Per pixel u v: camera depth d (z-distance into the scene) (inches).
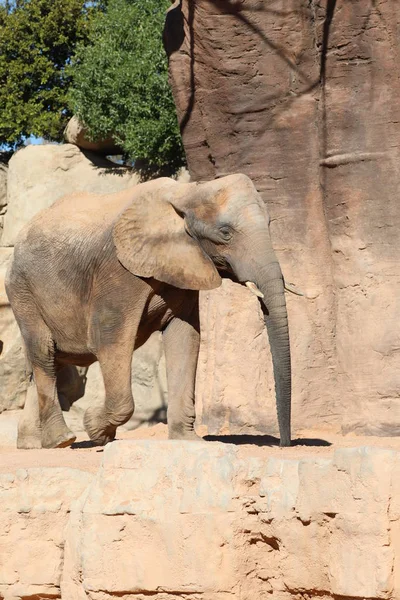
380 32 481.4
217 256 394.3
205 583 304.2
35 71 941.2
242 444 418.3
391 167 485.1
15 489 345.4
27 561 340.2
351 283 494.9
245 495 308.0
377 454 278.7
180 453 316.8
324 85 498.9
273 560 306.7
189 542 306.3
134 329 415.5
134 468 320.5
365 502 277.9
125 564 312.7
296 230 510.6
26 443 473.4
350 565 279.7
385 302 485.7
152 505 313.3
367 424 482.9
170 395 420.2
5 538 343.6
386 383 481.4
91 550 316.2
